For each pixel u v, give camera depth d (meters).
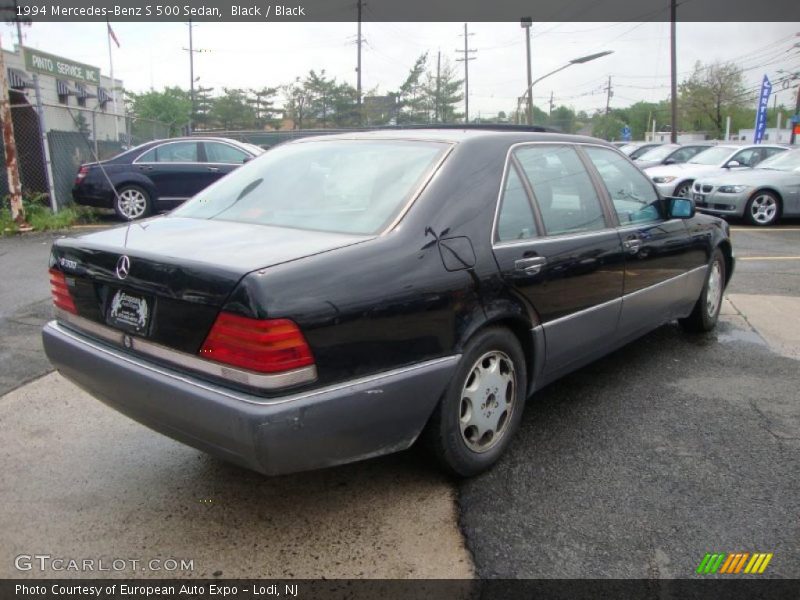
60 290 3.08
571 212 3.69
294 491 3.05
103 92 22.45
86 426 3.71
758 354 4.96
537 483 3.11
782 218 12.70
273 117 52.34
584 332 3.70
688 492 3.03
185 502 2.97
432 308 2.71
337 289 2.42
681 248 4.66
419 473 3.20
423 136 3.39
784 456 3.37
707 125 62.88
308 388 2.34
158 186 12.12
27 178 12.50
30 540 2.69
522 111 37.97
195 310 2.41
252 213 3.20
